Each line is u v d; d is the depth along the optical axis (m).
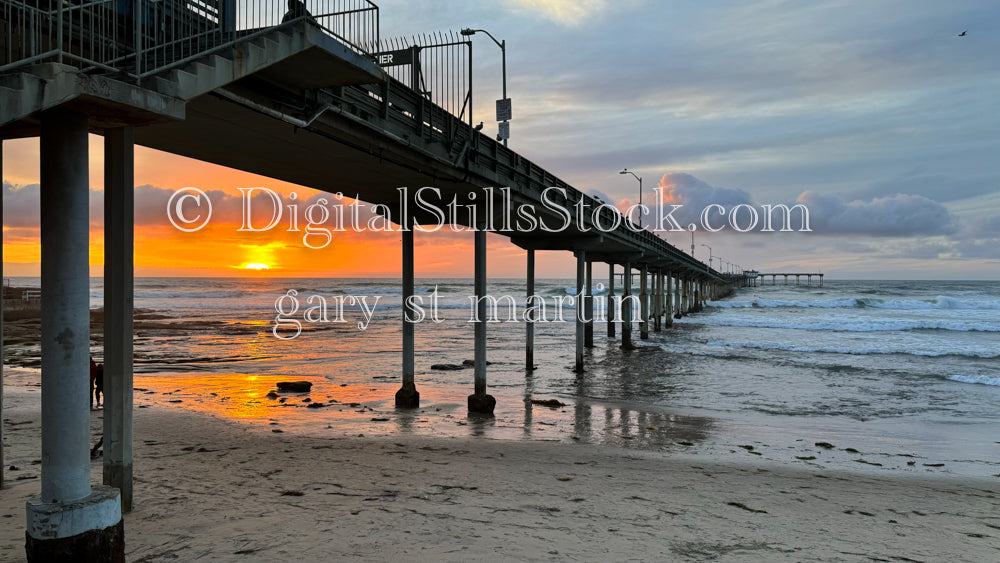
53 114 6.07
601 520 9.39
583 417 20.22
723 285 138.00
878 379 30.52
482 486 11.11
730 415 21.56
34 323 60.66
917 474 13.84
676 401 24.30
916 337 53.06
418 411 20.39
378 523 8.81
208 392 24.80
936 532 9.64
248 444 14.26
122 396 7.79
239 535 8.15
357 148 13.05
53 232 6.06
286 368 33.88
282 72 9.73
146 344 48.28
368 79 10.16
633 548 8.23
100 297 114.50
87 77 5.76
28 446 13.71
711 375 31.39
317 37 8.66
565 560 7.68
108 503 6.38
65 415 6.14
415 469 12.21
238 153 13.53
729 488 11.77
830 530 9.48
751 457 15.15
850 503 11.12
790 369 33.66
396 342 49.69
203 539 7.96
